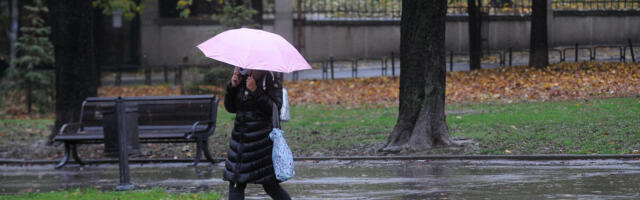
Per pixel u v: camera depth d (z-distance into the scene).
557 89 36.09
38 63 44.75
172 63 64.19
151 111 23.56
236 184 11.62
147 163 23.12
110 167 22.59
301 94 43.16
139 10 48.59
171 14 65.62
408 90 22.84
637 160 18.58
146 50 64.31
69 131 27.75
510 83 40.16
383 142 24.50
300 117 32.34
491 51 62.38
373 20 61.91
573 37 62.31
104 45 65.25
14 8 52.78
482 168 18.47
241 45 11.03
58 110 28.19
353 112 33.25
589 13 62.03
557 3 63.38
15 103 46.16
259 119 11.47
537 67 46.56
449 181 16.14
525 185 15.01
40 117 41.56
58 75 28.25
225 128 29.92
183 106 23.33
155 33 64.06
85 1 28.53
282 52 11.18
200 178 18.80
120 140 16.45
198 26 64.06
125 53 65.50
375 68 56.16
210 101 23.00
